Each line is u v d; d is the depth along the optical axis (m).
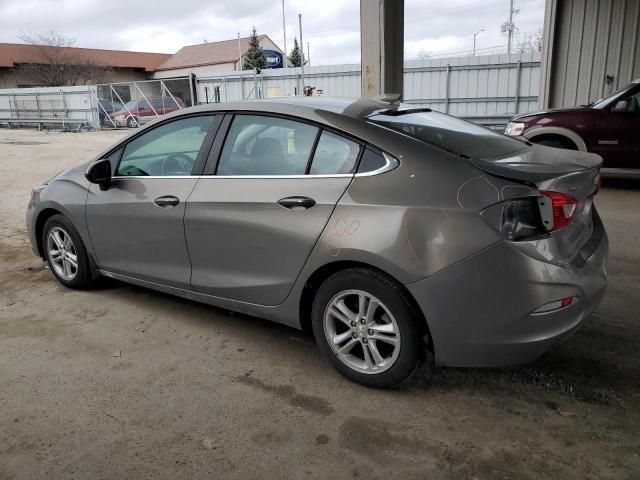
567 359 3.21
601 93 12.39
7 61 45.41
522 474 2.28
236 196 3.19
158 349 3.44
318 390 2.94
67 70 45.75
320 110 3.07
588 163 2.81
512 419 2.65
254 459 2.40
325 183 2.89
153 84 26.77
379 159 2.78
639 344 3.38
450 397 2.85
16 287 4.59
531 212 2.48
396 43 6.18
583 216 2.87
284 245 3.00
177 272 3.62
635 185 8.57
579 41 12.39
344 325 3.01
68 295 4.38
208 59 59.56
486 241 2.46
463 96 19.36
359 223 2.72
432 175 2.63
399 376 2.80
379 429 2.60
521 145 3.28
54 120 25.92
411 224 2.59
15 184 10.05
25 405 2.82
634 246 5.37
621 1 11.70
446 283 2.54
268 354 3.36
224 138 3.37
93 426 2.64
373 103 3.39
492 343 2.54
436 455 2.41
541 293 2.45
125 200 3.79
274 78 24.53
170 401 2.85
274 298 3.15
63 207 4.23
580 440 2.49
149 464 2.37
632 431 2.54
